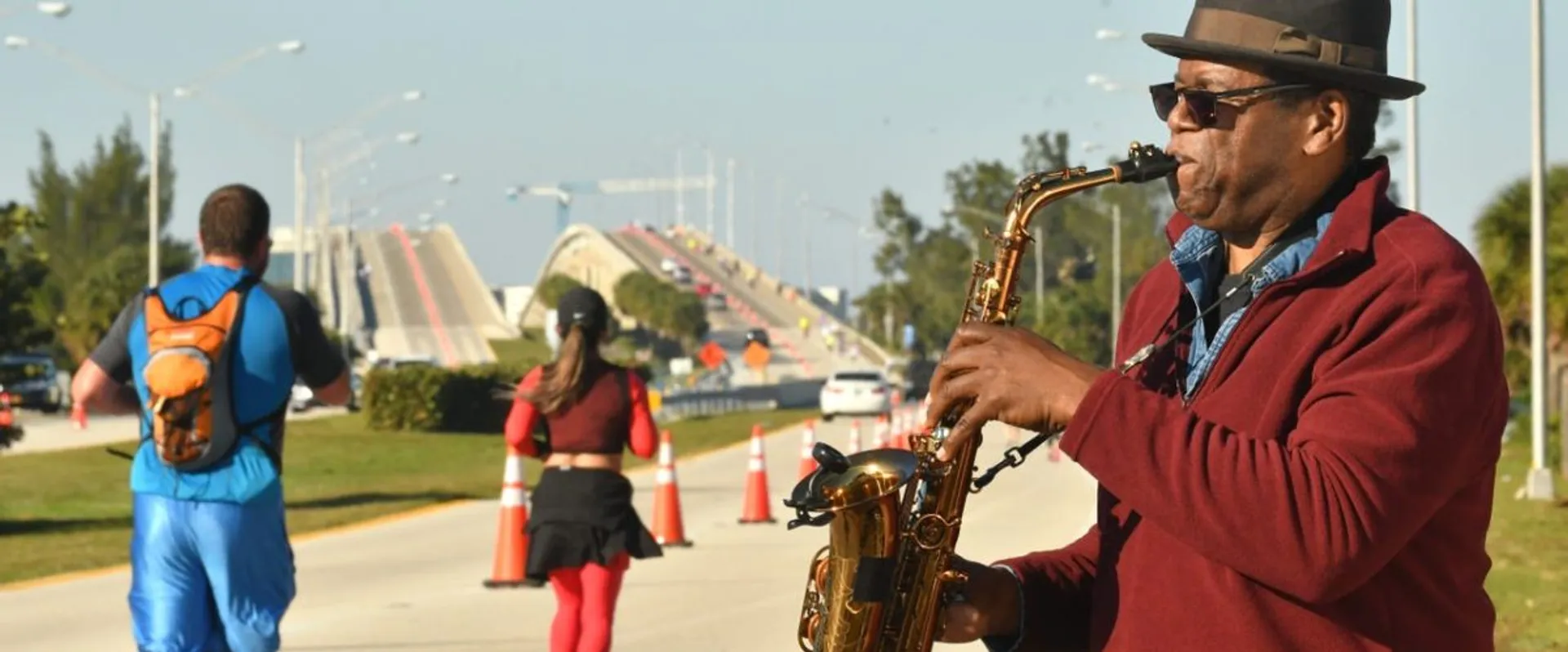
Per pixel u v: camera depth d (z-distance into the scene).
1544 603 12.81
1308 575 3.03
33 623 13.91
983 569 3.69
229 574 6.93
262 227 7.19
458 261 193.75
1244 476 3.05
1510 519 21.20
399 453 42.62
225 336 6.94
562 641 9.30
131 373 7.23
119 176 114.69
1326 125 3.37
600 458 9.29
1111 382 3.17
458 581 16.34
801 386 88.88
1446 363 3.10
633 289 150.62
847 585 3.55
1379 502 3.02
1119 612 3.36
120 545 20.86
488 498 28.33
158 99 44.38
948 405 3.37
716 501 26.47
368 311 167.25
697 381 97.19
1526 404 44.88
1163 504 3.09
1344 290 3.21
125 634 13.29
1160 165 3.47
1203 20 3.43
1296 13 3.34
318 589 15.75
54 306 78.31
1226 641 3.16
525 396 9.31
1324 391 3.15
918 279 149.12
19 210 22.81
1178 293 3.58
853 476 3.46
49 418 62.72
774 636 12.51
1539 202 26.59
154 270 44.28
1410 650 3.21
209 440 6.88
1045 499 25.23
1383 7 3.41
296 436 48.62
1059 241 134.62
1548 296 32.34
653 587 15.32
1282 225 3.42
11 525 23.97
